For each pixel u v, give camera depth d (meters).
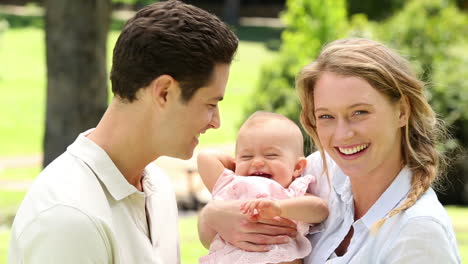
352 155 3.86
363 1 34.56
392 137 3.87
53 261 3.54
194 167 18.16
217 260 4.39
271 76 20.08
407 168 3.96
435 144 3.99
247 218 4.31
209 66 3.80
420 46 19.08
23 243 3.60
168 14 3.79
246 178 4.63
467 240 10.48
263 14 56.31
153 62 3.75
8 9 52.97
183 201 15.27
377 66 3.76
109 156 3.94
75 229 3.58
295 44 20.39
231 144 22.06
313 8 20.70
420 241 3.62
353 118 3.81
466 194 15.88
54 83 14.85
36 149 21.84
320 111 3.92
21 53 39.03
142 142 3.93
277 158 4.71
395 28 19.75
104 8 14.86
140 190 4.22
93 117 14.99
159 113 3.84
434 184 4.18
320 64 3.94
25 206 3.71
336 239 4.19
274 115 4.92
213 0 56.72
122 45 3.83
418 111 3.92
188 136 3.92
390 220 3.78
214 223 4.41
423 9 21.05
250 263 4.27
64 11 14.54
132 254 3.90
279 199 4.48
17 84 31.75
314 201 4.34
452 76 17.47
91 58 14.78
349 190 4.25
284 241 4.31
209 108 3.93
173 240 4.38
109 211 3.79
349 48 3.89
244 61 38.53
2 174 18.53
